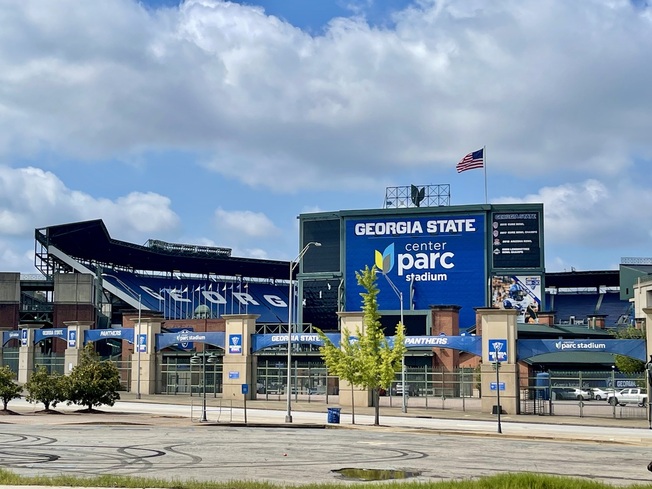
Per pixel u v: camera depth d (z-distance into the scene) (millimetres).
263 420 52719
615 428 50000
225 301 165875
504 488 19406
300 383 92062
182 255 156375
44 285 122062
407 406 70062
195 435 40250
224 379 76938
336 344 70438
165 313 150250
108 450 32062
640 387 79312
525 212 116250
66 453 30766
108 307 136000
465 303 116375
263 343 75812
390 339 65000
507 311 61250
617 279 155250
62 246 142250
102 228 133625
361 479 24016
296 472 25562
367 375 50906
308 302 123062
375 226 121188
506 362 61062
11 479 20938
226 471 25609
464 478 24266
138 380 78188
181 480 22562
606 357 96312
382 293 119562
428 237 118938
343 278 121625
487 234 116938
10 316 116125
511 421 53969
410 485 20500
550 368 97188
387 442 37156
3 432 41438
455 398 82750
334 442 36781
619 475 25406
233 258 163250
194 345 106812
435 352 95812
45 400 59188
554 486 19844
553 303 158250
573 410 67000
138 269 165000
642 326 88688
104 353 121250
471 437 42000
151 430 43688
